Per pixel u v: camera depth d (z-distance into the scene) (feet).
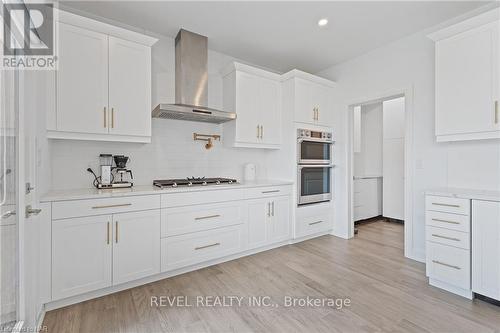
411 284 7.25
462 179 7.99
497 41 6.44
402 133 14.40
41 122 5.89
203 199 8.32
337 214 12.14
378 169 15.87
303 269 8.30
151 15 8.15
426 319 5.61
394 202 14.78
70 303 6.18
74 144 7.79
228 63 11.18
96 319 5.61
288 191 10.76
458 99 7.16
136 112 7.70
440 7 7.67
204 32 9.23
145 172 9.06
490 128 6.57
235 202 9.10
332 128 12.32
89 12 7.95
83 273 6.23
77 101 6.75
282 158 11.46
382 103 15.47
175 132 9.75
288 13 8.03
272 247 10.41
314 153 11.55
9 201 4.13
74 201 6.10
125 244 6.84
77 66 6.75
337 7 7.71
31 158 5.00
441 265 6.92
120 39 7.44
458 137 7.27
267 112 11.05
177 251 7.77
